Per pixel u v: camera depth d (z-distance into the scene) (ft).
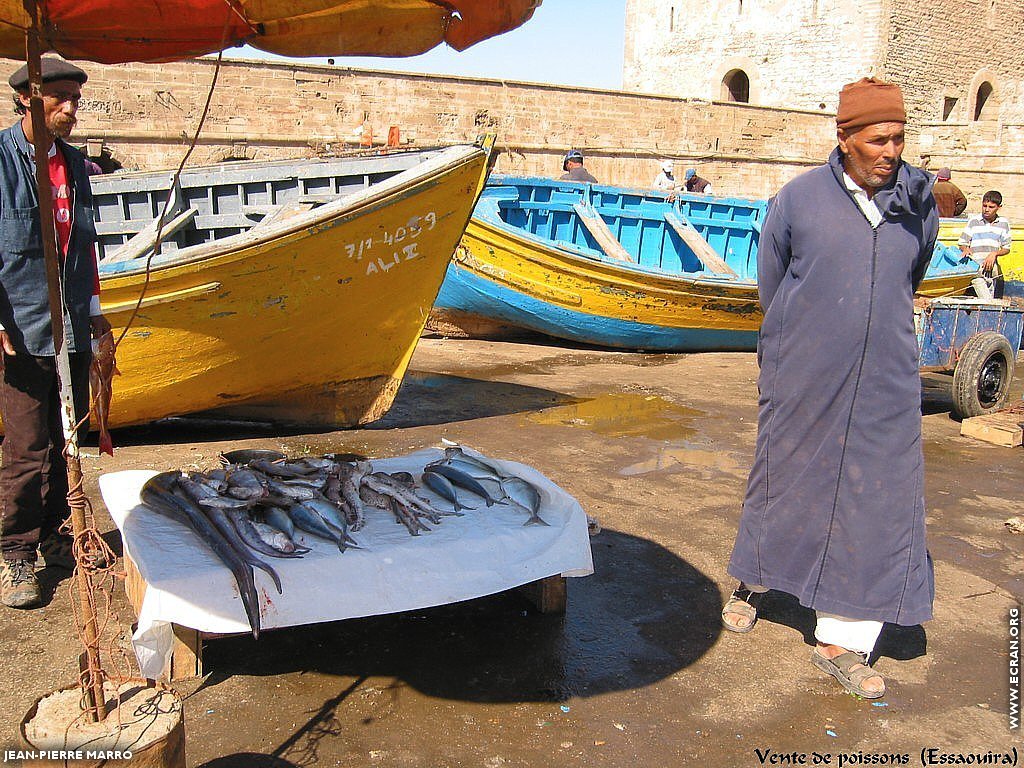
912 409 10.59
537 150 69.97
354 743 9.81
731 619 12.81
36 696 10.43
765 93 107.55
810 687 11.37
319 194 27.04
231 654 11.56
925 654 12.34
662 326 34.76
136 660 10.41
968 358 24.98
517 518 12.04
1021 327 27.17
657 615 13.14
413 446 21.04
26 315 11.93
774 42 105.70
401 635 12.24
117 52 10.21
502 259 32.55
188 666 10.91
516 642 12.14
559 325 34.32
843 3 99.04
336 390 21.89
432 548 10.99
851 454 10.69
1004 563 15.55
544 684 11.13
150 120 52.49
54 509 13.53
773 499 11.44
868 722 10.64
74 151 12.31
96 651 7.74
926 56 103.14
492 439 21.90
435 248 20.79
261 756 9.52
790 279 11.04
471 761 9.58
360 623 12.53
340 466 12.79
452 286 34.42
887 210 10.32
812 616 13.42
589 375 30.86
